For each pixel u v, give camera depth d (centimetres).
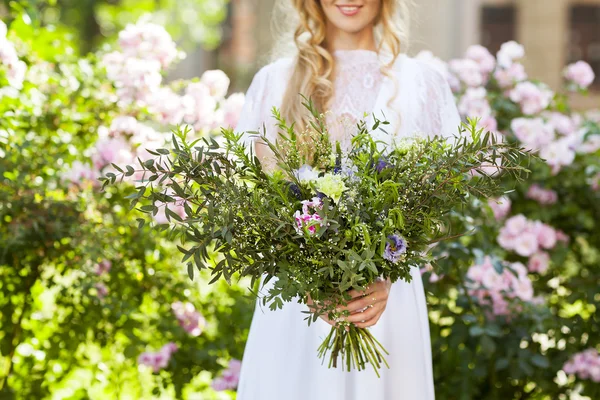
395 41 315
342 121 303
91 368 417
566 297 444
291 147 264
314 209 244
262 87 323
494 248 432
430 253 271
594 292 436
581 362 419
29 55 412
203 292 433
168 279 406
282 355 296
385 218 249
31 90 398
